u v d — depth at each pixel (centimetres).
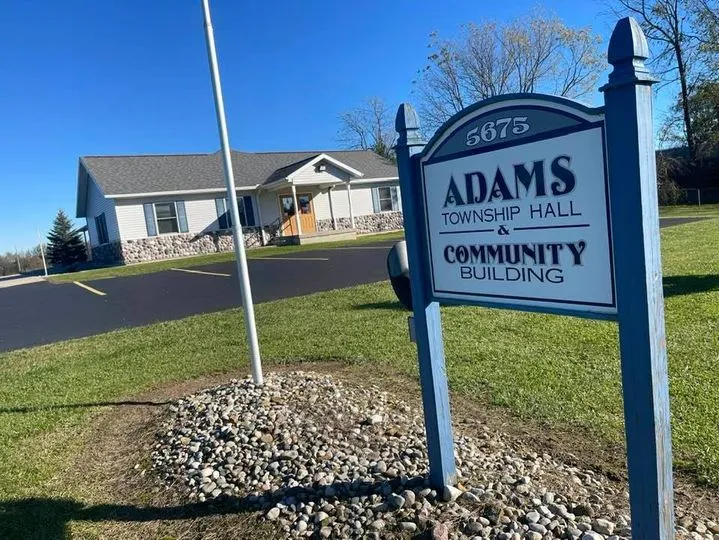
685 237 1234
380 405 388
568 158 178
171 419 396
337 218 2628
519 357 482
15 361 655
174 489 301
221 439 341
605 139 165
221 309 912
